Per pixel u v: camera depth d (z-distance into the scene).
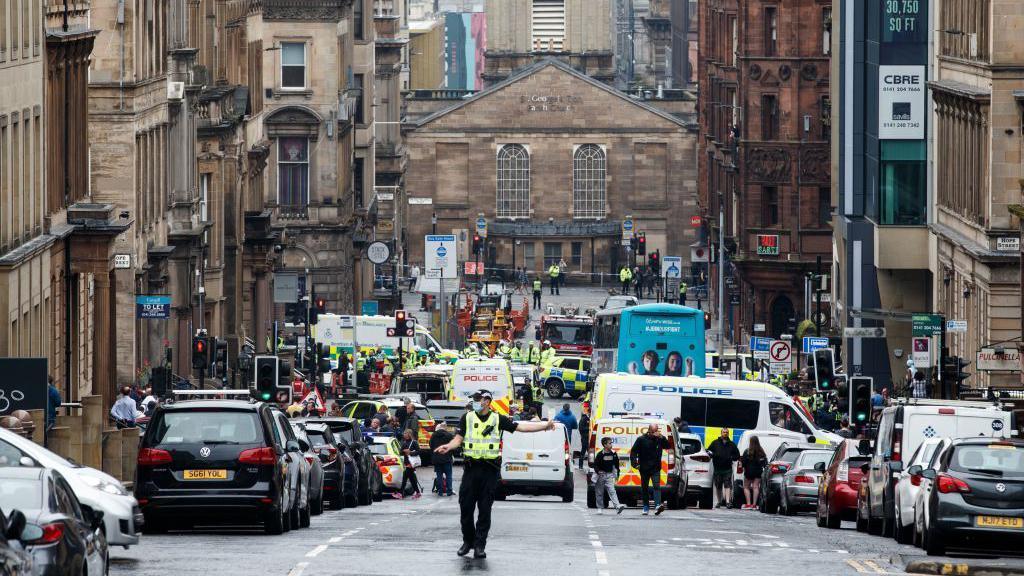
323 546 64.81
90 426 95.75
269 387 124.75
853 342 187.75
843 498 87.19
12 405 82.94
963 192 161.62
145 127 158.25
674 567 59.41
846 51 191.62
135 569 56.03
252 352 195.88
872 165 187.88
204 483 69.31
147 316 140.62
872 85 189.38
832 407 153.38
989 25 149.88
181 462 69.31
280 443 73.56
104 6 150.75
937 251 174.38
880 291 188.12
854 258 188.25
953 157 167.25
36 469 46.66
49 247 118.44
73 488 57.25
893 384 179.25
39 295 115.88
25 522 39.66
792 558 63.75
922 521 69.06
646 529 80.56
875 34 186.12
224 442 69.69
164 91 167.25
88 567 46.31
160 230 166.50
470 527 61.06
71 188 130.25
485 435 60.69
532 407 153.50
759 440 123.56
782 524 91.00
